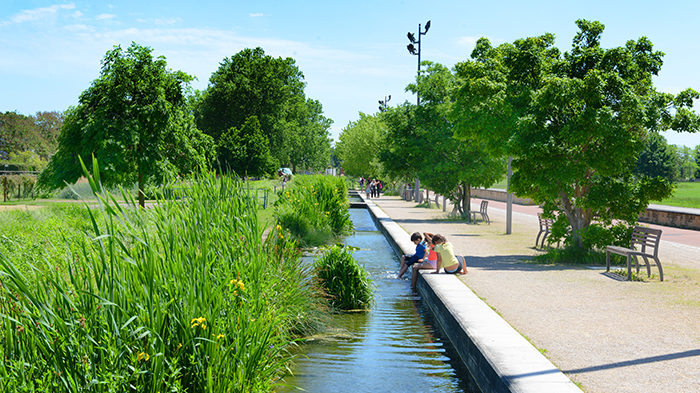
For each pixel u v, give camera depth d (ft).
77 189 97.19
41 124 241.76
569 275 33.94
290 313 22.86
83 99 62.39
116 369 12.16
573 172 39.01
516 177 43.50
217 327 14.48
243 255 20.45
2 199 102.17
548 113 41.16
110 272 13.04
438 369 19.98
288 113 257.75
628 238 39.63
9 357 11.46
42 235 31.53
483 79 44.60
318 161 325.62
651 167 303.07
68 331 12.01
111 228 13.50
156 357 12.66
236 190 25.05
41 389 11.18
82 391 11.81
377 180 173.58
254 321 16.29
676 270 35.86
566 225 43.73
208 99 232.53
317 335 23.88
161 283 14.26
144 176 61.72
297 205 60.75
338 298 29.19
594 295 27.89
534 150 39.58
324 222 61.00
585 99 38.63
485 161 79.36
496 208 116.67
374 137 194.80
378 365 20.22
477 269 36.22
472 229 66.23
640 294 28.19
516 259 41.29
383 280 38.11
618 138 38.04
